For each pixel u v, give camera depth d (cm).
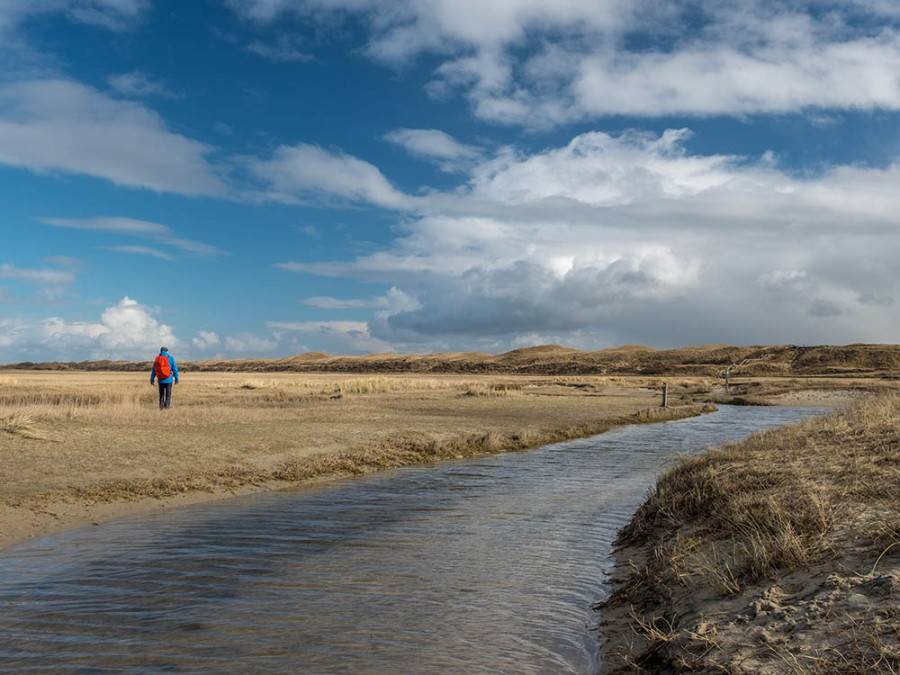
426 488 1328
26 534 924
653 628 551
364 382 4641
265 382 5194
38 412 1869
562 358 15400
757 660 433
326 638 560
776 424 2944
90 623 593
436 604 648
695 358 13362
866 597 471
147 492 1178
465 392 4316
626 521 1031
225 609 630
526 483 1390
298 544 883
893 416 1482
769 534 645
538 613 627
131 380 6412
